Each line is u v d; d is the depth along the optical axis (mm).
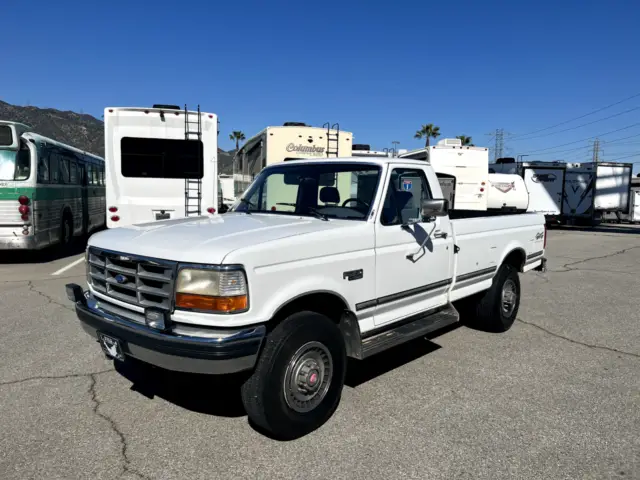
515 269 6336
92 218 17125
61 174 13031
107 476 3080
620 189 27172
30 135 11219
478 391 4426
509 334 6180
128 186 10711
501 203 18953
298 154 12508
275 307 3311
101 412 3916
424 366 5031
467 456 3363
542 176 26312
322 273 3670
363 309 4066
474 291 5594
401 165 4578
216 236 3490
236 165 19047
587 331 6352
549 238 19938
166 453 3352
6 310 6875
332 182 4590
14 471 3113
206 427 3713
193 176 10938
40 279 9188
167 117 10719
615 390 4488
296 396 3520
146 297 3439
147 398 4184
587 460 3340
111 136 10570
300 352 3480
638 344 5844
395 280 4352
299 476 3111
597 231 24406
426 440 3561
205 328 3154
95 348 5359
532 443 3543
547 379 4730
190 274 3160
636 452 3445
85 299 4000
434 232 4812
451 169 15930
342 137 12906
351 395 4312
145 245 3484
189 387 4414
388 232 4254
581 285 9508
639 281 9977
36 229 11047
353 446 3471
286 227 3855
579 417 3949
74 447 3404
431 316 4938
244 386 3412
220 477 3090
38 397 4160
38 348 5344
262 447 3441
